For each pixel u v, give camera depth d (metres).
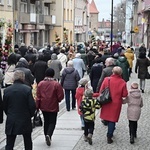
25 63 13.47
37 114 12.84
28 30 54.00
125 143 11.12
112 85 11.06
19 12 49.12
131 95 11.20
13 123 8.84
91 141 10.91
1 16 41.66
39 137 11.64
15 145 10.62
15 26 43.28
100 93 11.22
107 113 11.07
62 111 15.78
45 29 64.38
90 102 10.90
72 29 80.62
